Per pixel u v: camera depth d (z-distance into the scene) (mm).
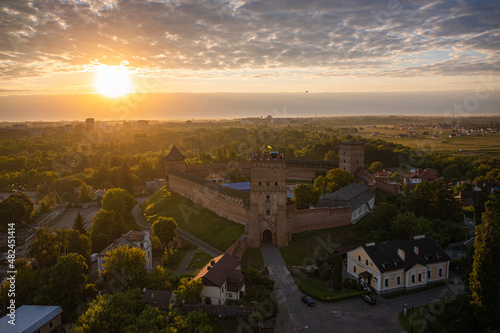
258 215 112625
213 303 80688
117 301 72375
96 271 101812
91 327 66625
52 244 97812
